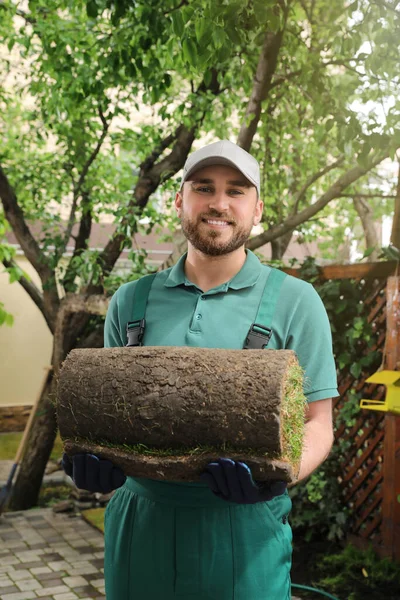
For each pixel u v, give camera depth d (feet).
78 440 5.49
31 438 20.71
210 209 5.82
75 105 18.15
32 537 17.19
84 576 14.66
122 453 5.24
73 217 22.59
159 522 5.69
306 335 6.00
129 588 5.83
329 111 12.87
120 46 14.85
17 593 13.70
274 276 6.18
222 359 5.21
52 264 21.25
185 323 6.11
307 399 6.00
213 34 10.72
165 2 12.51
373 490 14.75
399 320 13.62
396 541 13.79
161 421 5.11
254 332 5.87
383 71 11.74
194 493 5.59
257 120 15.15
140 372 5.28
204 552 5.56
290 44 15.38
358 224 28.63
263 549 5.64
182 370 5.18
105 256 20.92
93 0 12.60
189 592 5.58
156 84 15.37
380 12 11.46
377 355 14.56
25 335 33.71
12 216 21.57
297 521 15.74
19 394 33.60
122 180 22.80
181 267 6.40
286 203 24.91
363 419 14.93
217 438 4.99
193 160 5.88
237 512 5.62
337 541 15.43
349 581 13.33
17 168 23.06
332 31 12.91
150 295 6.41
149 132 21.02
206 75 13.17
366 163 11.78
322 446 5.89
